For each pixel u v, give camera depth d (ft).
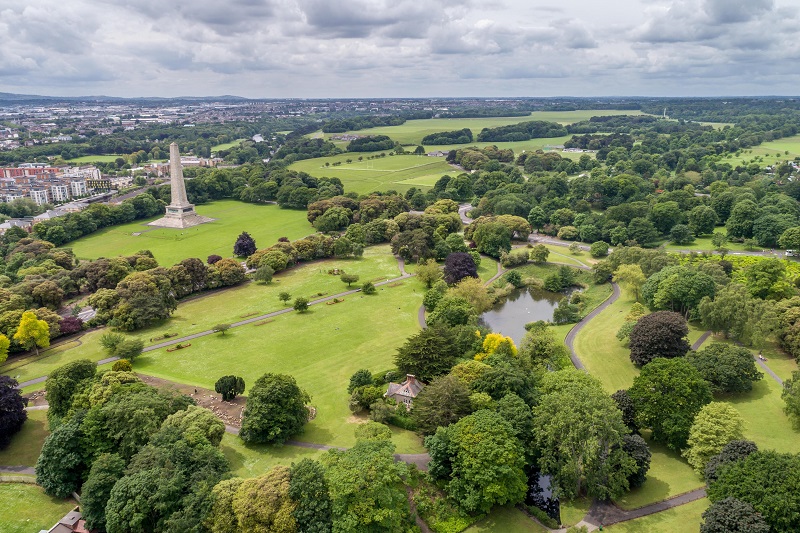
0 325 586.45
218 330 636.89
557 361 497.46
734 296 552.82
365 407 469.98
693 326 606.55
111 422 378.94
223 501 319.68
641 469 369.91
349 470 330.75
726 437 373.81
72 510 352.08
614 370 531.50
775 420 433.07
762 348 546.26
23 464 399.65
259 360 567.59
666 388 418.10
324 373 540.11
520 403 402.11
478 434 363.56
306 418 441.27
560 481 369.30
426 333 513.86
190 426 383.04
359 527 313.12
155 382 511.40
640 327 527.40
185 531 312.29
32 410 470.39
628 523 345.51
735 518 295.07
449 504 362.94
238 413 459.32
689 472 388.16
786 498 296.10
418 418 409.28
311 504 317.01
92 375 458.09
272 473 337.72
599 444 364.79
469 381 442.91
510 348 500.74
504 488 349.82
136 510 320.70
